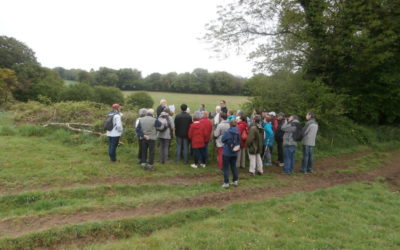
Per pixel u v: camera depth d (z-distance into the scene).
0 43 51.88
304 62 17.08
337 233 5.59
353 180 9.60
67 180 7.95
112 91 45.16
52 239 5.07
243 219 6.08
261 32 17.06
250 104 14.88
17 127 13.58
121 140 11.61
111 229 5.51
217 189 7.95
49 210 6.15
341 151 14.09
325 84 16.52
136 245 4.90
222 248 4.82
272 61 15.58
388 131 17.62
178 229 5.63
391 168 11.52
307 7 16.41
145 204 6.70
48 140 12.02
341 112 14.52
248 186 8.34
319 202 7.16
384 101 17.45
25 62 53.72
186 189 7.95
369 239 5.43
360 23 16.06
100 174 8.59
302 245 5.02
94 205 6.41
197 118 9.87
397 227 6.06
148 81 80.56
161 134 9.93
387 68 16.92
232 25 16.56
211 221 5.93
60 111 14.22
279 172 10.24
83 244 5.12
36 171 8.29
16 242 4.88
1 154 9.56
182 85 71.75
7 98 34.56
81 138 11.80
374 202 7.45
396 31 16.44
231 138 7.98
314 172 10.34
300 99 14.66
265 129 10.55
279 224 5.88
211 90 69.69
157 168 9.57
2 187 7.24
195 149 9.94
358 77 17.44
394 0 15.86
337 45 15.69
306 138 10.17
